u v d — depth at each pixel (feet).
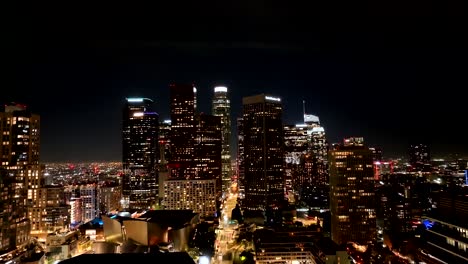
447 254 521.65
